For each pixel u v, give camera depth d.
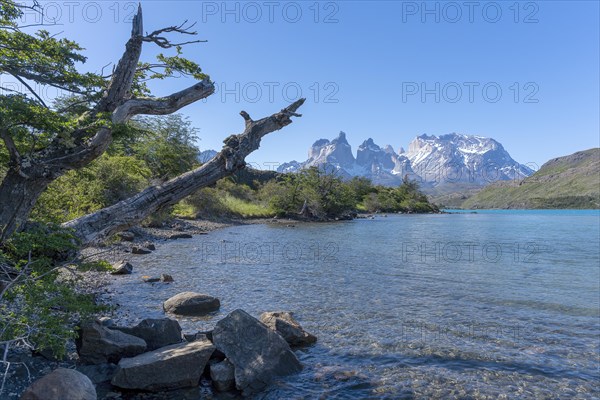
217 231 48.59
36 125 8.50
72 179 26.97
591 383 8.52
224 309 13.94
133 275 19.41
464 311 14.35
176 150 53.88
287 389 7.86
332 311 14.08
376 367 9.16
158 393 7.42
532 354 10.18
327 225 67.44
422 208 164.12
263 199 87.69
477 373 8.95
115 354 8.40
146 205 10.89
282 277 20.25
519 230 63.31
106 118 9.55
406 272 22.67
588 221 92.75
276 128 12.02
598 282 20.33
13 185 9.01
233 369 8.00
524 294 17.31
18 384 7.06
